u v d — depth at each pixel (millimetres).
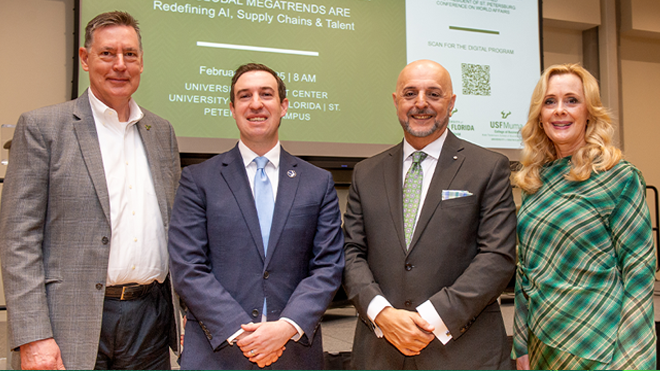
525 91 4098
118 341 1515
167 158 1714
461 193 1519
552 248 1532
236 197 1482
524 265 1646
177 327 1626
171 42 3150
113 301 1509
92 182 1467
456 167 1569
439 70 1604
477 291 1396
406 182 1636
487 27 4004
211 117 3229
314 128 3455
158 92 3111
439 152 1636
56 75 3525
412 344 1386
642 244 1436
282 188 1521
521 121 4066
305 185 1551
